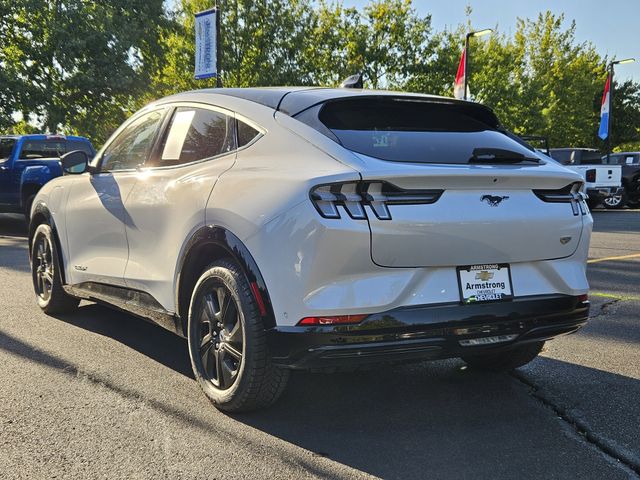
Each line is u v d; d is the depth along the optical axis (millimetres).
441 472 2674
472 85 33875
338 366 2865
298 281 2797
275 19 30156
